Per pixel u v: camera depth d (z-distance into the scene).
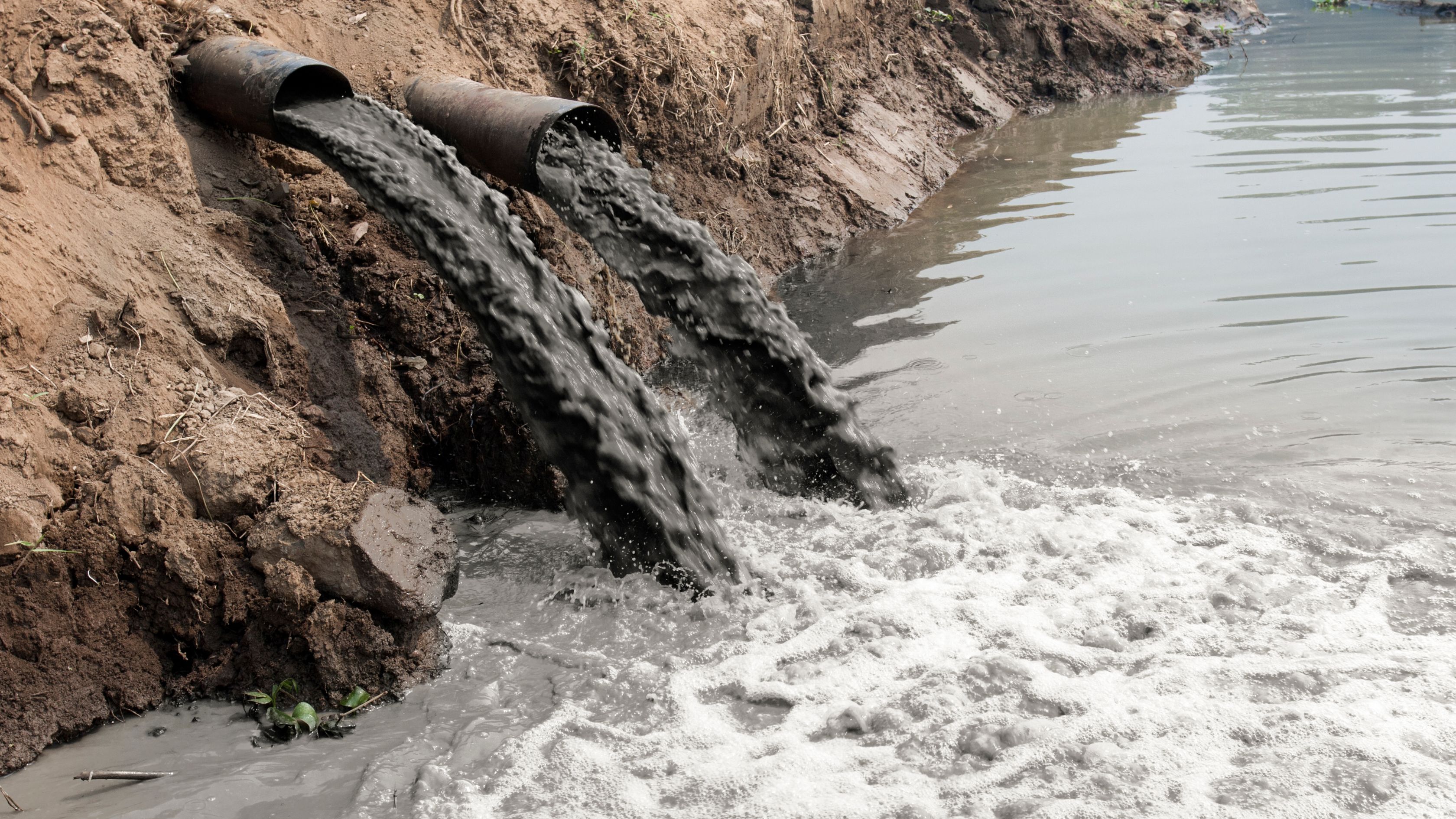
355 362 6.42
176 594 4.71
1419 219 9.90
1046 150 14.36
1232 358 7.55
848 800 3.86
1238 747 3.97
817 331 8.69
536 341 5.49
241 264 6.13
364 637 4.68
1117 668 4.54
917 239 11.00
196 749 4.37
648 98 9.30
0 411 4.67
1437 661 4.39
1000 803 3.78
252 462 5.02
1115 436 6.65
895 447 6.74
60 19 5.91
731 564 5.50
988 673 4.54
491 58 8.25
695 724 4.39
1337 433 6.45
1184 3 23.97
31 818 3.96
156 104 6.12
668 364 8.23
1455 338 7.50
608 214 6.60
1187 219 10.63
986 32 18.08
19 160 5.48
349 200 6.94
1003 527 5.72
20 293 5.00
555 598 5.43
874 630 4.92
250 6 7.18
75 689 4.48
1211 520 5.66
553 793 4.03
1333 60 18.94
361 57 7.49
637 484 5.45
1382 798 3.64
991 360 7.89
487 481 6.49
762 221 10.60
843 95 13.64
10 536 4.46
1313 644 4.56
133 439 4.96
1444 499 5.68
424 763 4.22
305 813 3.98
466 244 5.61
